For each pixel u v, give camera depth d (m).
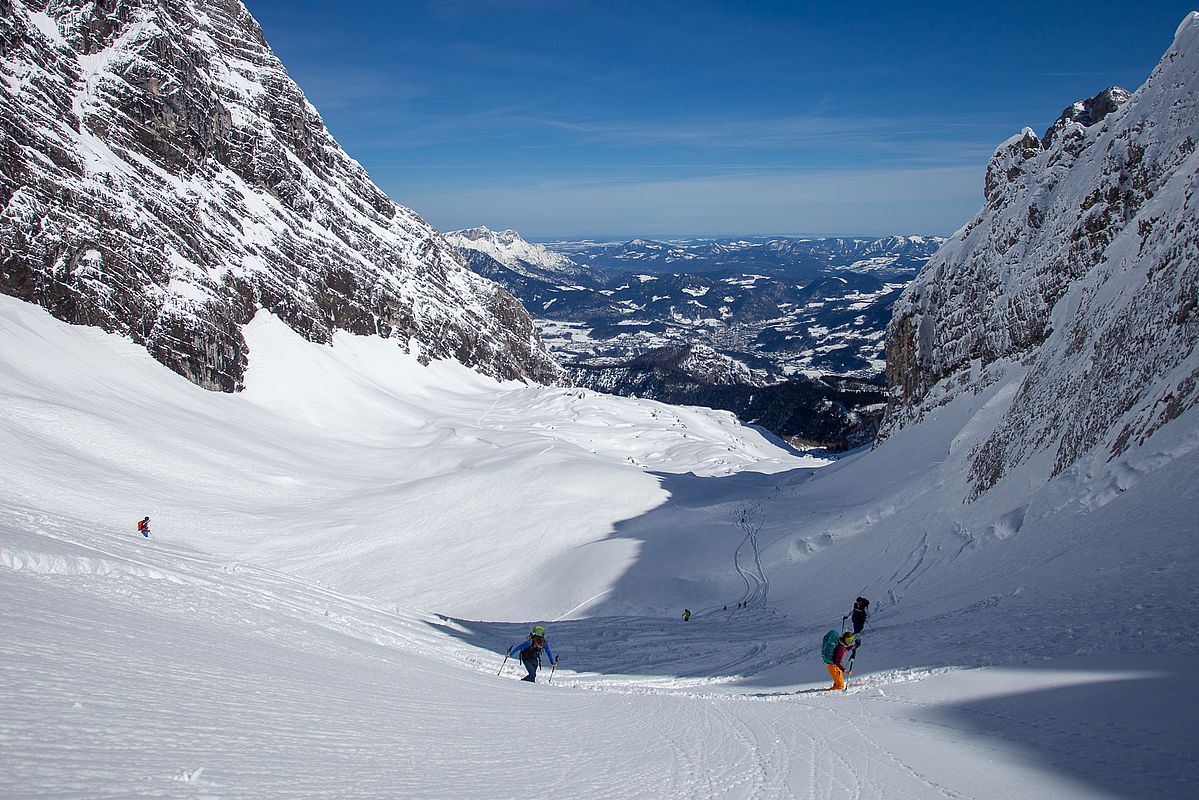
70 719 5.15
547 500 61.06
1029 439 31.11
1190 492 17.81
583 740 8.90
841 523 42.84
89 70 99.19
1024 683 11.11
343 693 9.05
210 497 60.88
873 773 7.48
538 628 18.20
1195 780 6.55
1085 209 48.84
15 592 9.33
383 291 139.00
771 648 24.53
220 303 97.88
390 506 62.91
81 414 63.91
